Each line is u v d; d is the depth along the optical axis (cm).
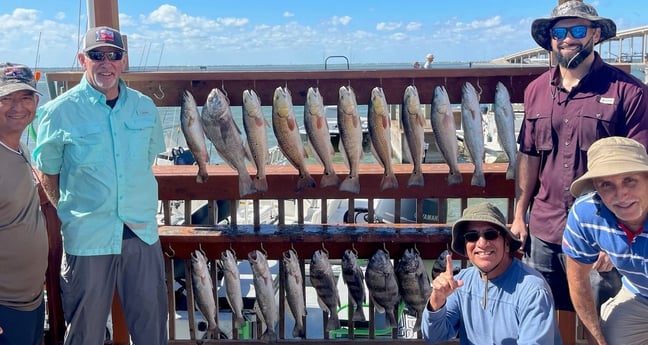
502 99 348
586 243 281
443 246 380
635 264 272
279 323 398
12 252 278
